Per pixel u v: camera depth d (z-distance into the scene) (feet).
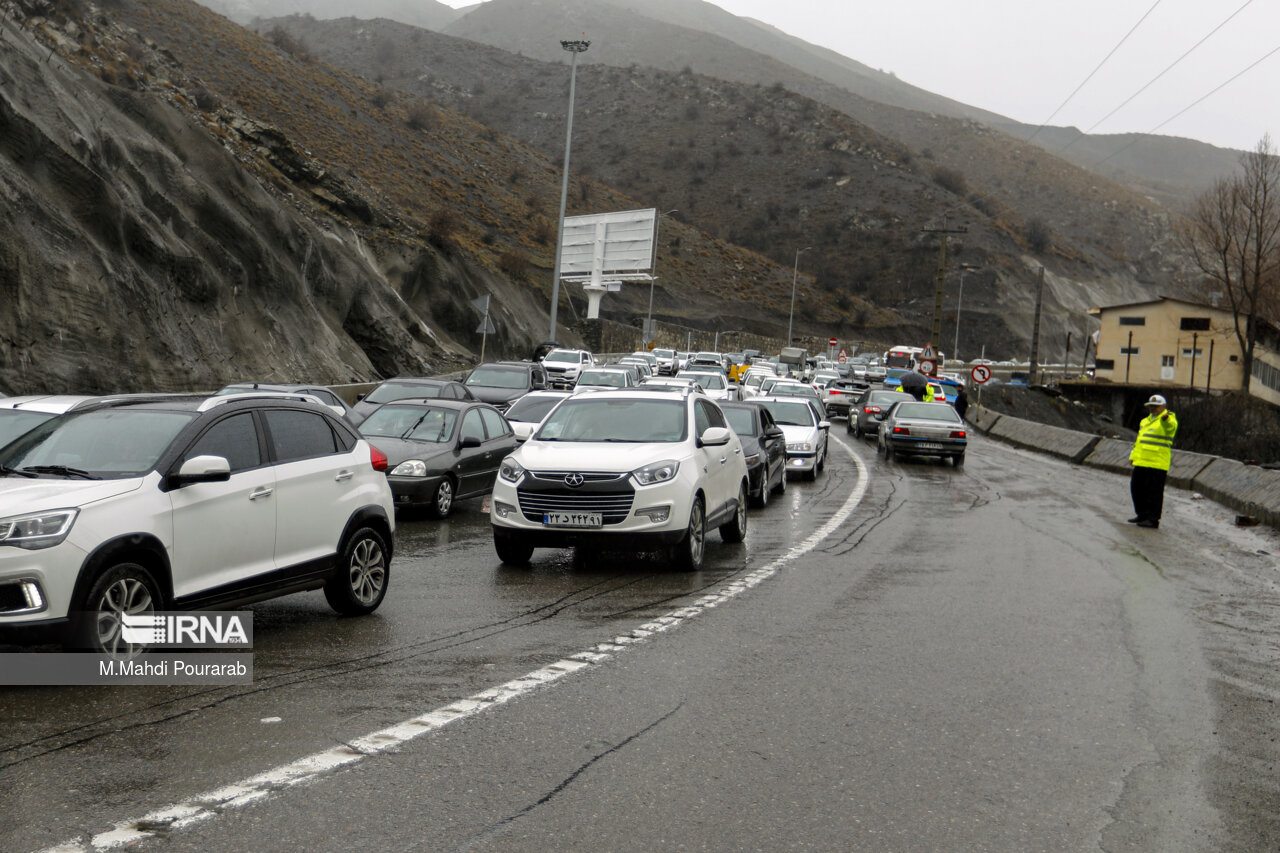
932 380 159.53
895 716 20.02
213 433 24.02
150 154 117.08
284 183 173.17
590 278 254.27
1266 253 256.32
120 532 20.86
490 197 336.49
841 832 14.53
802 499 60.75
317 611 28.43
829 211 540.93
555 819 14.66
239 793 15.24
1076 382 299.58
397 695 20.47
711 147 592.60
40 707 19.11
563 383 137.69
